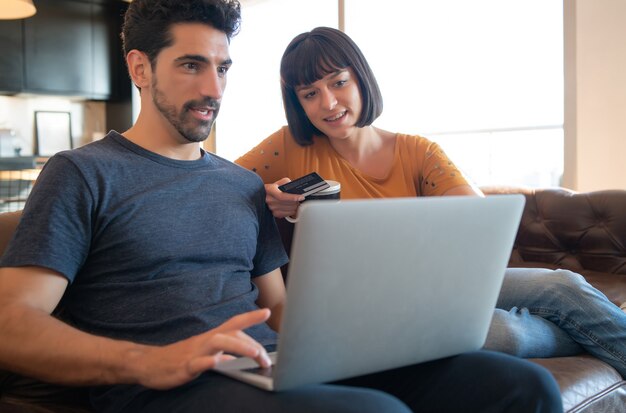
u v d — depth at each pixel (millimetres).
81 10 6285
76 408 1201
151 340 1128
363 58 1793
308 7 5379
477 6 4277
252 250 1370
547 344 1579
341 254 823
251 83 5891
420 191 1895
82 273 1193
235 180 1404
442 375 1079
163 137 1327
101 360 955
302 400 860
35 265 1083
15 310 1023
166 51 1284
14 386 1236
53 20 6078
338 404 844
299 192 1492
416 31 4625
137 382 938
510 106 4180
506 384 1009
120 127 6727
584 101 3521
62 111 6469
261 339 1223
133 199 1201
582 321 1599
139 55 1327
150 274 1185
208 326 1147
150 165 1270
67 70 6203
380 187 1848
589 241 2611
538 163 4203
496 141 4371
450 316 997
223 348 881
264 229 1479
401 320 931
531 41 4035
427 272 926
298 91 1818
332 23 5227
